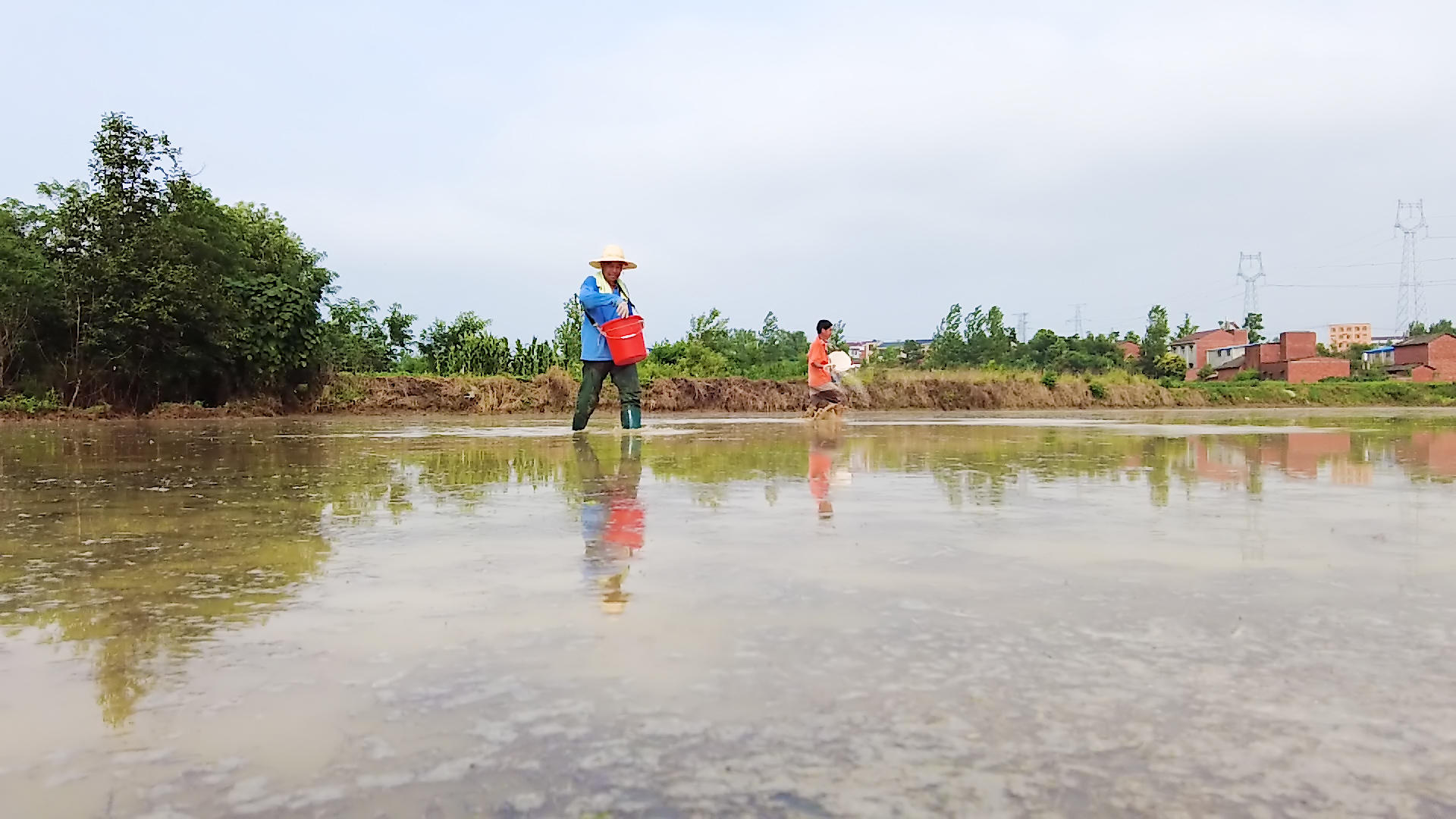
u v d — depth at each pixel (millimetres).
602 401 18766
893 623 2188
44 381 13664
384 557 3008
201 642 2070
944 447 7879
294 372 16391
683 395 20031
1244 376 51750
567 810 1311
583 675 1840
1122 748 1506
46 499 4453
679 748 1508
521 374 20703
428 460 6562
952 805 1320
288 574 2752
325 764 1456
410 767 1447
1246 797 1347
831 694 1736
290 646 2033
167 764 1459
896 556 2979
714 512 3951
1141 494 4562
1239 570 2754
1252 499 4355
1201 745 1517
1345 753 1488
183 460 6691
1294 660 1920
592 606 2355
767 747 1513
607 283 10359
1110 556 2975
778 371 24625
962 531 3455
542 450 7551
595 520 3732
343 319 21516
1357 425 12602
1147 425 12820
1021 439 9023
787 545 3166
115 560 2979
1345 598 2422
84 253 13719
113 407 14164
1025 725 1596
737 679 1815
